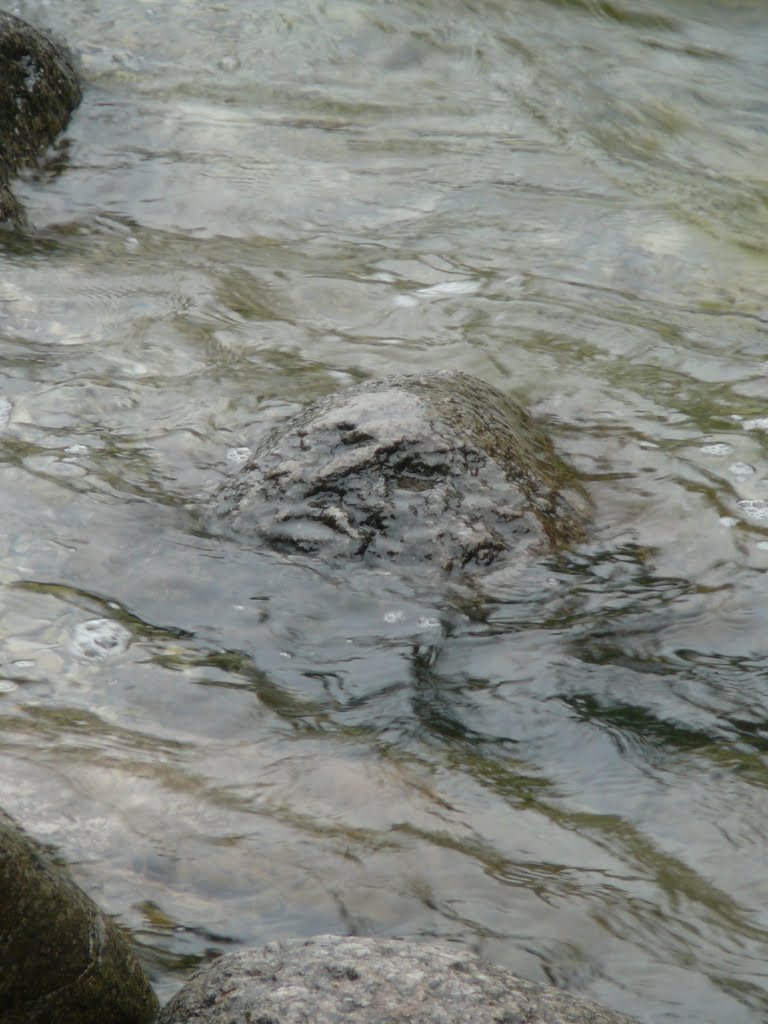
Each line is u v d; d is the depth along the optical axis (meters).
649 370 21.53
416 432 16.78
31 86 28.42
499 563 15.84
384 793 11.81
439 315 23.11
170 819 11.19
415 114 31.89
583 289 24.55
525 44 35.91
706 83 35.47
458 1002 8.49
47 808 11.11
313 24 34.91
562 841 11.38
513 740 12.90
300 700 13.37
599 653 14.35
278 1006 8.42
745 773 12.42
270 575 15.47
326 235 26.31
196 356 21.05
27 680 13.23
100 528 16.08
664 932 10.37
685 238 27.16
